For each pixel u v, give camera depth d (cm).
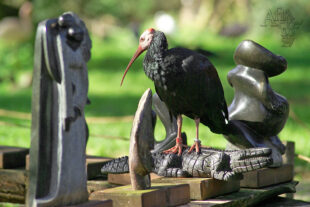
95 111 2406
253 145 884
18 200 926
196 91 794
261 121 887
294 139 1822
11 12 3306
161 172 784
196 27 5816
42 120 593
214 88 807
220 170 739
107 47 5162
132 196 658
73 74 605
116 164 786
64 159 595
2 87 3177
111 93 3005
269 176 874
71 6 4950
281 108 880
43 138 594
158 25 5084
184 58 789
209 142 1747
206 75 794
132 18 6406
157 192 675
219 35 5556
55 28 597
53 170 599
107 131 1961
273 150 889
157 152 816
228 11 5800
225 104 851
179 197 707
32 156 595
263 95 872
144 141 672
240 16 5666
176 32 5025
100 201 626
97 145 1708
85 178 621
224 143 1731
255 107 888
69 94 593
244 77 888
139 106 682
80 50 609
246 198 777
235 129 886
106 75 3691
